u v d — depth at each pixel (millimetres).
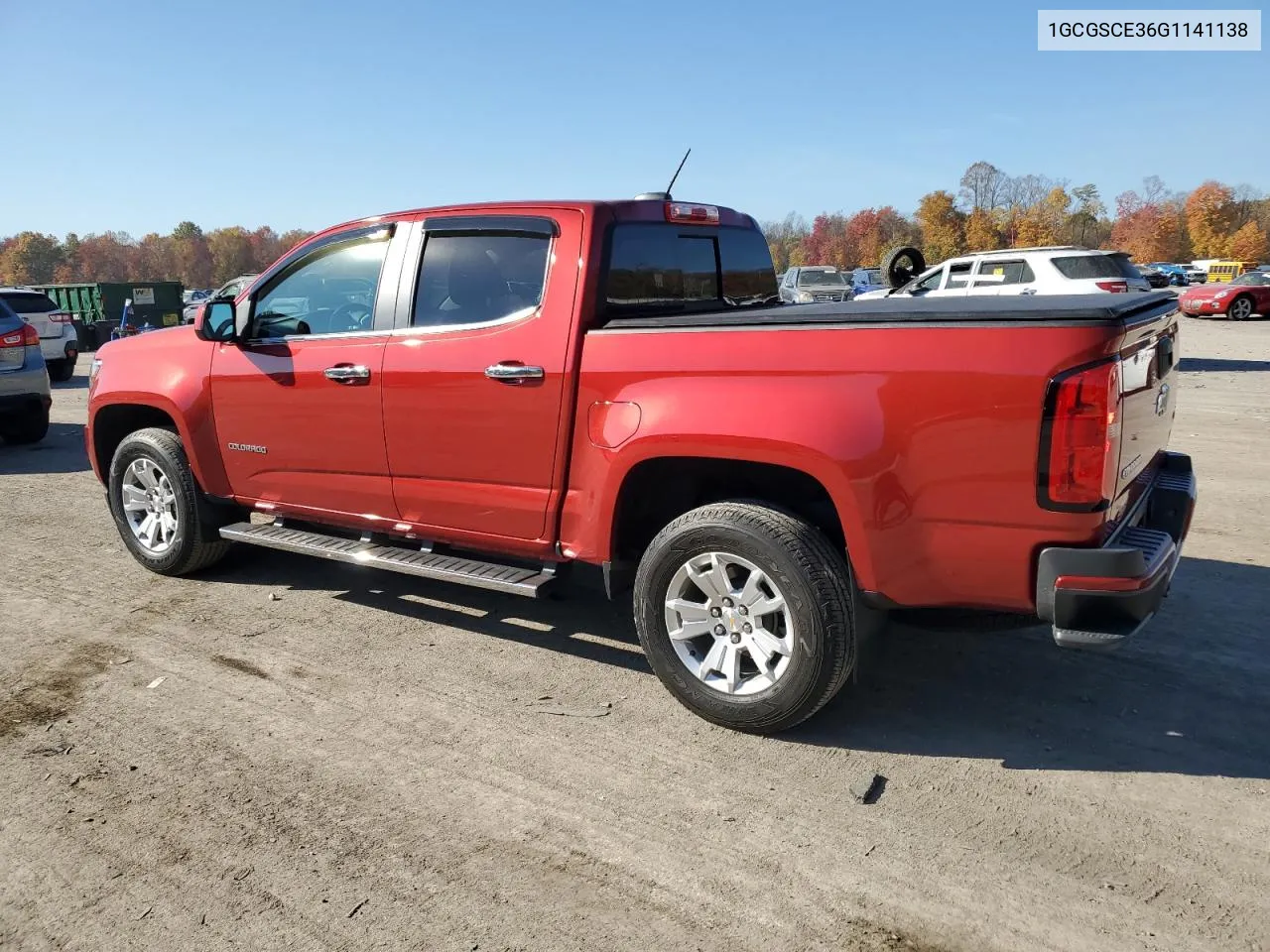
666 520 3893
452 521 4105
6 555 5805
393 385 4109
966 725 3502
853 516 3047
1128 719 3525
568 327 3633
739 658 3412
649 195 4180
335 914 2490
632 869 2674
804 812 2947
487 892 2574
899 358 2967
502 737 3449
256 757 3307
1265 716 3527
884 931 2410
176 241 162375
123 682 3922
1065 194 112750
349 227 4402
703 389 3295
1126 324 2766
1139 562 2785
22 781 3148
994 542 2916
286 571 5453
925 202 106375
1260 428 9578
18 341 9469
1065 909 2477
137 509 5387
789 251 147000
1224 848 2729
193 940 2396
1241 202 123688
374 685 3891
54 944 2389
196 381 4891
